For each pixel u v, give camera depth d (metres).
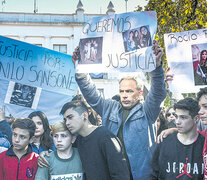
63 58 4.38
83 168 3.12
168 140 3.18
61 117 4.32
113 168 3.00
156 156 3.25
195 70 3.84
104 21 3.59
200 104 3.29
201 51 3.82
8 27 20.91
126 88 3.59
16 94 3.98
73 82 4.46
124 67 3.48
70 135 3.13
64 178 3.06
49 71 4.26
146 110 3.57
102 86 18.45
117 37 3.53
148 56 3.37
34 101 4.12
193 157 3.04
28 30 21.06
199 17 6.93
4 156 3.24
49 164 3.08
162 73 3.39
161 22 7.18
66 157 3.12
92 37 3.62
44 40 21.19
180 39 3.89
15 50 4.00
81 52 3.64
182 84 3.87
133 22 3.47
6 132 3.83
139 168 3.49
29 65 4.10
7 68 3.94
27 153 3.24
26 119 3.23
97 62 3.58
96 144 3.05
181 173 3.05
